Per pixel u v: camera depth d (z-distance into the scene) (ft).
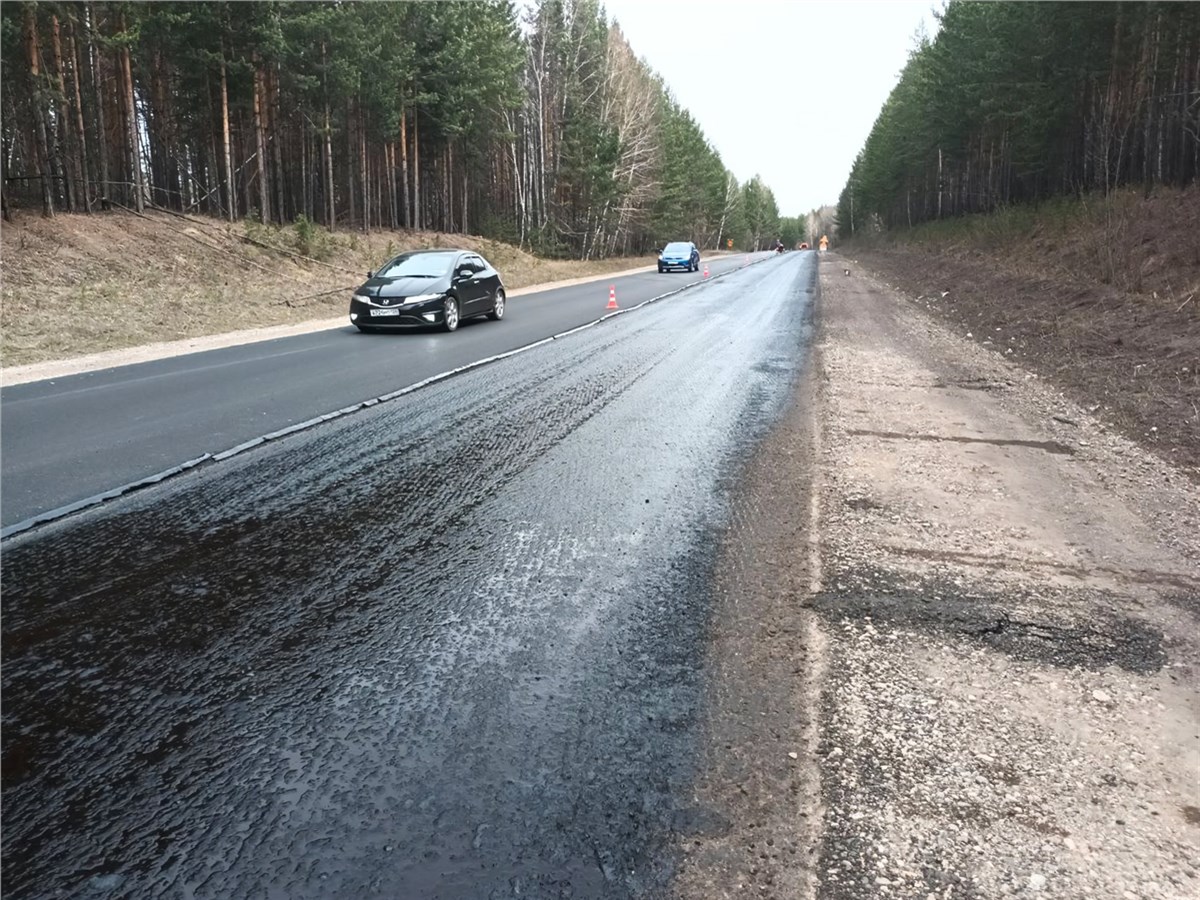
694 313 59.11
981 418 25.79
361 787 8.10
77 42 75.36
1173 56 77.82
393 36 110.83
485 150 156.25
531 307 64.28
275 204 115.75
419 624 11.60
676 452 21.04
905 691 9.93
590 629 11.47
